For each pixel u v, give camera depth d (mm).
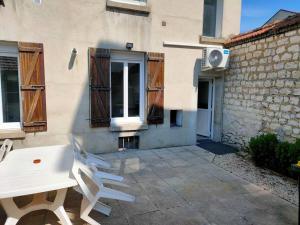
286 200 3328
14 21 4332
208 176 4180
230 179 4055
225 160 5059
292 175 4031
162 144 5930
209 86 6730
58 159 3031
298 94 4320
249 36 5316
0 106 4602
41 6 4488
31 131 4621
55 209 2541
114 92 5496
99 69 5012
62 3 4629
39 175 2510
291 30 4398
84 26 4848
